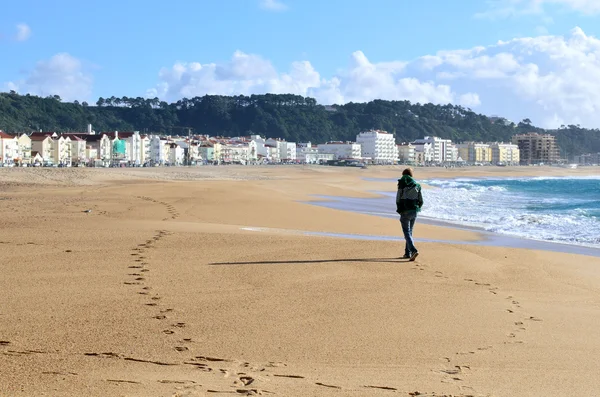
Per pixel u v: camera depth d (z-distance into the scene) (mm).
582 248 20625
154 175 95812
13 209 25984
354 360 6625
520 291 11461
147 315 8156
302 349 6941
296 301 9477
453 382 6023
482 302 10109
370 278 11836
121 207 28094
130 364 6070
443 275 12680
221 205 31156
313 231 22031
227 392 5398
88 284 10109
